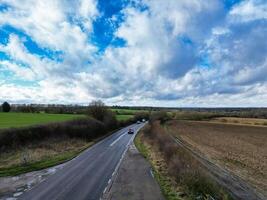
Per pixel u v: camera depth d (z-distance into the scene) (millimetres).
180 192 15492
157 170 21406
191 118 126688
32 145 30453
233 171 21641
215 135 55375
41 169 21188
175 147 27922
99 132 52719
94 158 26797
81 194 15148
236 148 36438
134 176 19328
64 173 19984
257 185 17766
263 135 56531
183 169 18219
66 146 33906
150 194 15250
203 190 14953
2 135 28016
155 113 111000
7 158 24375
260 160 27422
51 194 15070
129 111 152375
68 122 44344
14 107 90250
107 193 15375
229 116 136875
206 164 23328
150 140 42094
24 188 16109
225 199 14078
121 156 28250
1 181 17562
